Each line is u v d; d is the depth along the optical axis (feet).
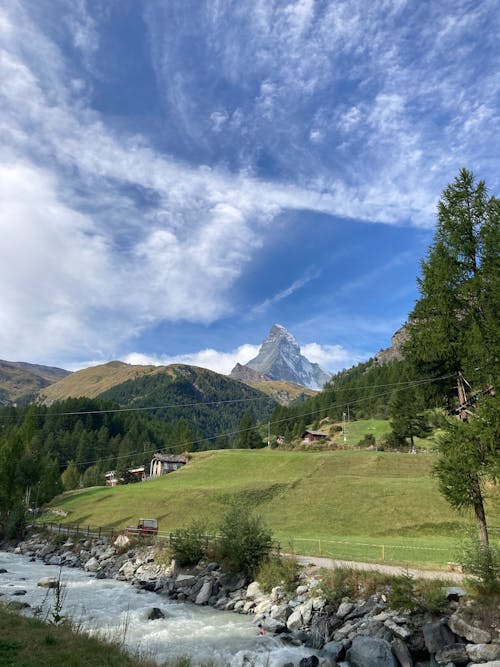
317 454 318.65
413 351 96.48
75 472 487.61
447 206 96.07
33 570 146.30
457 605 70.23
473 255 92.27
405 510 187.62
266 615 88.22
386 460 277.64
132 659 48.80
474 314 88.84
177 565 125.29
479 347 82.48
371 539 156.46
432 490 203.82
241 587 107.14
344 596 82.64
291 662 64.03
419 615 71.51
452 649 64.54
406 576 79.15
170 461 426.51
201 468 331.57
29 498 289.94
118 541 163.63
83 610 87.97
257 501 226.99
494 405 78.48
